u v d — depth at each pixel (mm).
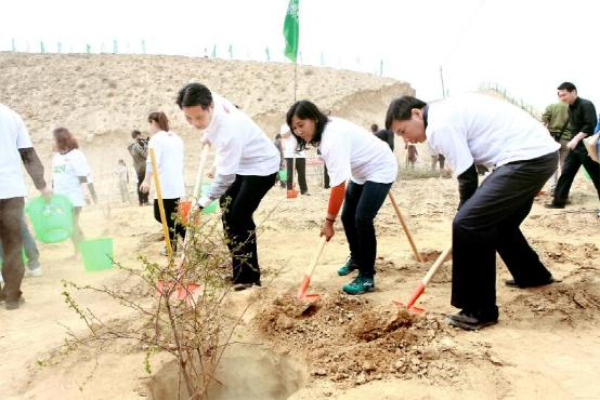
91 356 3131
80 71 36438
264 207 9180
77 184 6117
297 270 4934
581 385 2523
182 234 5371
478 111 3148
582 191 9039
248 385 3244
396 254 5363
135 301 4113
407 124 3268
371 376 2709
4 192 4066
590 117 7082
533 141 3068
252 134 4008
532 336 3088
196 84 3756
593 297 3559
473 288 3170
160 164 5566
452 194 9906
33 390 2850
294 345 3182
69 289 4605
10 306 4129
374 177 3936
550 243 5344
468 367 2715
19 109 31812
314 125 3697
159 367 3008
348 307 3574
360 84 36844
